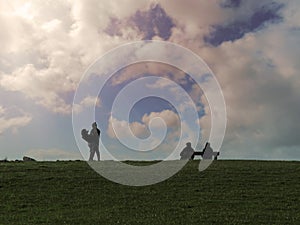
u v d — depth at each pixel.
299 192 43.38
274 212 37.25
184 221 34.38
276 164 56.62
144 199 41.19
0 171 50.34
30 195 42.03
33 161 60.47
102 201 40.44
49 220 34.59
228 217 35.50
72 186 45.00
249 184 46.03
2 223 33.78
